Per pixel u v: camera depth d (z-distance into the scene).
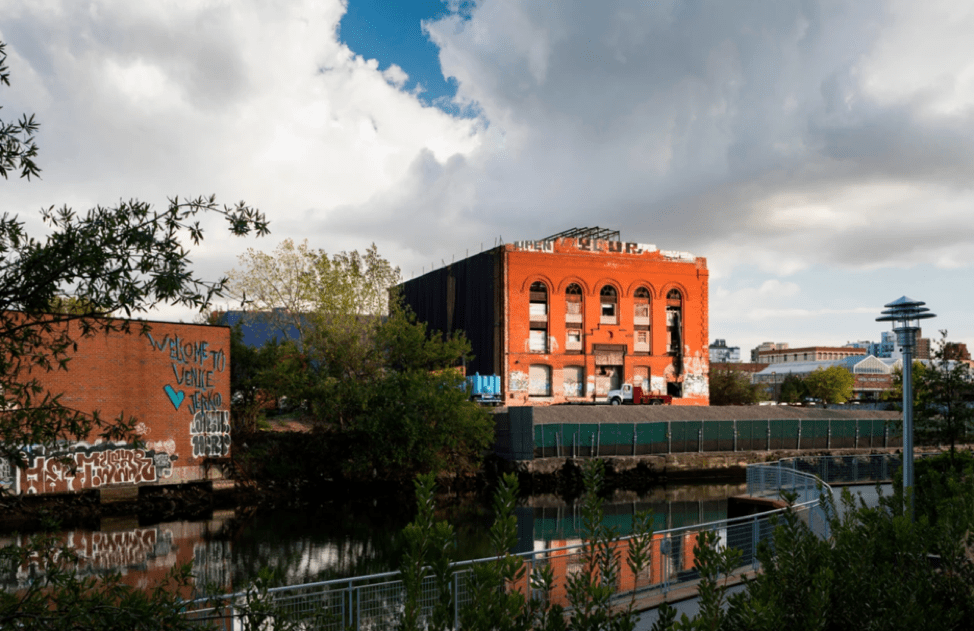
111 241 3.95
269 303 45.94
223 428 34.72
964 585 7.20
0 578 10.23
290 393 40.78
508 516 4.17
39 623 3.62
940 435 20.88
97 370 30.34
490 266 60.84
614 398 58.81
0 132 4.05
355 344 45.03
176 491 33.00
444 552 4.06
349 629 6.38
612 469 43.34
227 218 4.29
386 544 25.78
